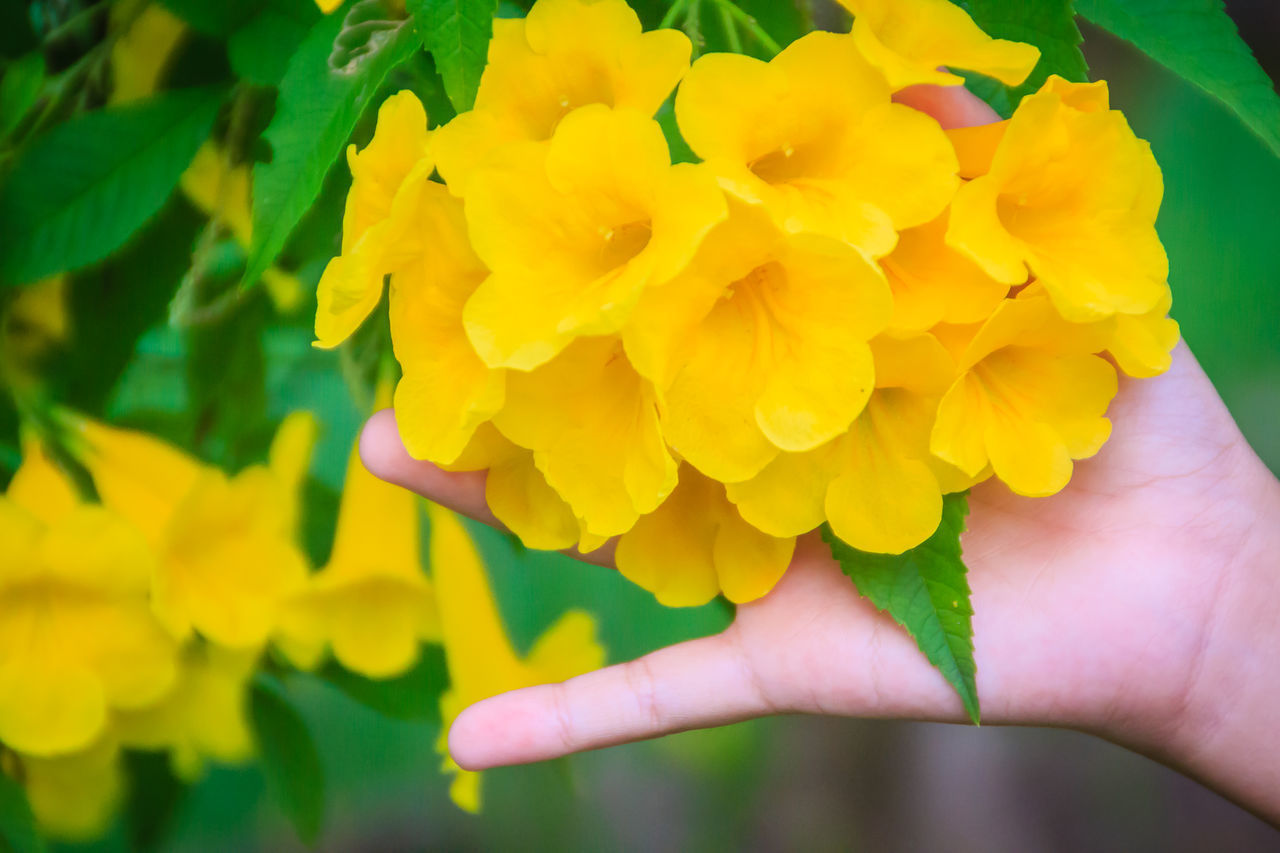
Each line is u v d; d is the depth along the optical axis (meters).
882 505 0.48
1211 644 0.53
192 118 0.51
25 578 0.52
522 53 0.46
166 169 0.51
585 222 0.46
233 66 0.50
